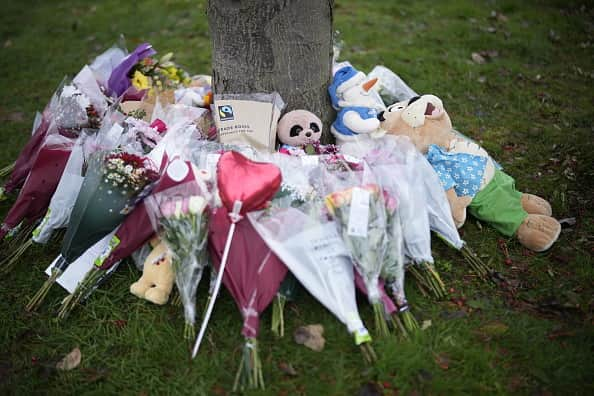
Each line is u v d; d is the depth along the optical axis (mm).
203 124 3139
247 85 2971
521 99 4441
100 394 2217
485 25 5789
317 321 2473
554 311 2512
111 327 2504
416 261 2623
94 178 2529
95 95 3264
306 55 2906
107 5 6793
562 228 3016
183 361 2318
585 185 3367
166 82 3410
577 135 3898
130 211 2561
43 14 6699
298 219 2438
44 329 2504
